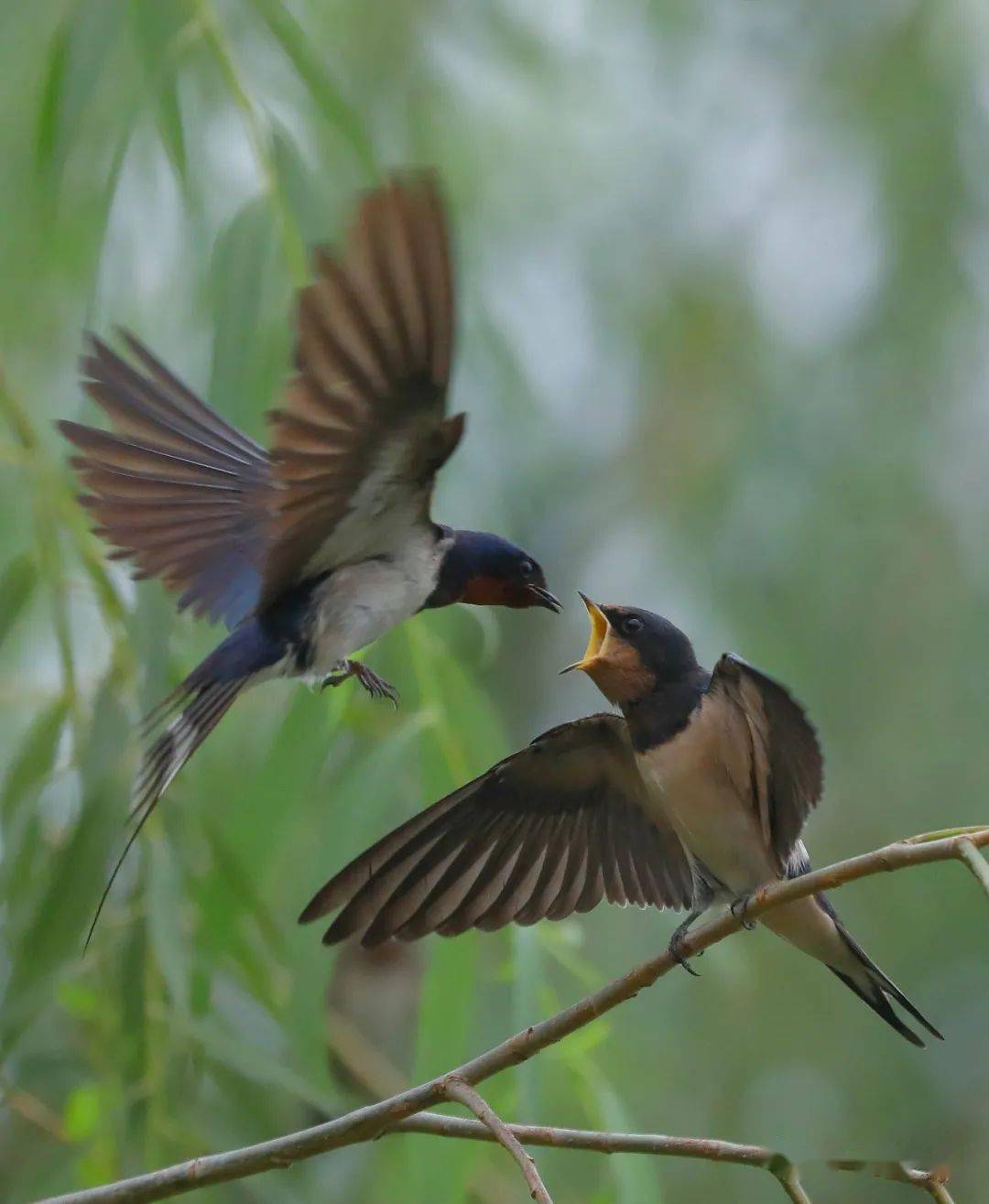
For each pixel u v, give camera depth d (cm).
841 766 1325
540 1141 667
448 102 1261
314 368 598
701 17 1402
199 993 925
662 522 1362
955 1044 1347
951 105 1370
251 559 782
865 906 1339
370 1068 1084
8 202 1126
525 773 856
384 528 732
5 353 1112
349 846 912
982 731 1323
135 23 957
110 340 1087
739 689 742
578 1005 681
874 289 1366
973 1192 1317
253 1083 991
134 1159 908
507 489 1239
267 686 1095
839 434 1363
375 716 995
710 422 1379
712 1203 1294
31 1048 1019
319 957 904
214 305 938
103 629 1097
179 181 957
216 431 824
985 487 1370
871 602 1341
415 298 570
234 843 935
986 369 1376
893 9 1416
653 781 821
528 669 1410
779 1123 1316
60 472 963
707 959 1216
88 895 904
